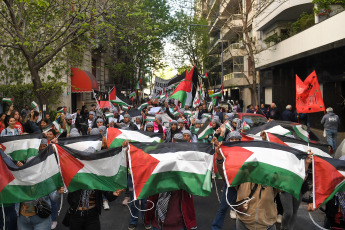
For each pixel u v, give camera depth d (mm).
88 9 16312
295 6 21500
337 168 4477
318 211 7605
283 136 6438
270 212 4664
